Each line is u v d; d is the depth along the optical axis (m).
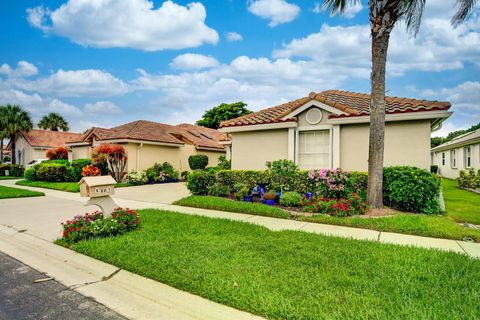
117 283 3.54
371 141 7.33
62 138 32.28
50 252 4.72
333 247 4.52
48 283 3.60
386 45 7.20
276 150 10.38
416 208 7.27
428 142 8.10
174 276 3.45
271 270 3.59
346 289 3.07
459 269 3.59
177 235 5.29
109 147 15.89
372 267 3.68
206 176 10.48
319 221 6.50
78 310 2.92
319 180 8.27
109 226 5.26
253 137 10.91
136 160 17.64
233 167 11.33
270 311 2.66
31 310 2.92
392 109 8.41
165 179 18.03
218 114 39.88
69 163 19.73
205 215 7.37
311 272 3.53
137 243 4.75
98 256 4.27
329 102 9.15
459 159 19.86
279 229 5.91
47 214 8.03
